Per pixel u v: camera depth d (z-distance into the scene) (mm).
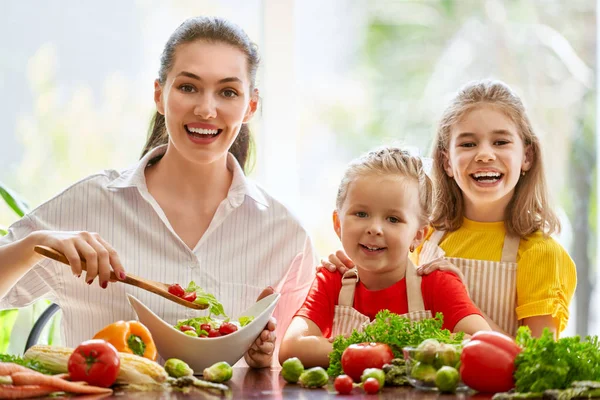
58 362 1443
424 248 2287
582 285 4367
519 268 2141
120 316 1993
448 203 2283
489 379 1357
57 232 1771
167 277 2010
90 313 2012
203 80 1905
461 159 2182
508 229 2209
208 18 1973
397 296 1896
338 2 4344
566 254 2205
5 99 3387
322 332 1913
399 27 4539
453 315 1795
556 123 4473
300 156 4230
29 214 2035
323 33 4320
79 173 3453
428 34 4551
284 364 1553
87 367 1394
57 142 3439
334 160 4289
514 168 2170
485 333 1401
